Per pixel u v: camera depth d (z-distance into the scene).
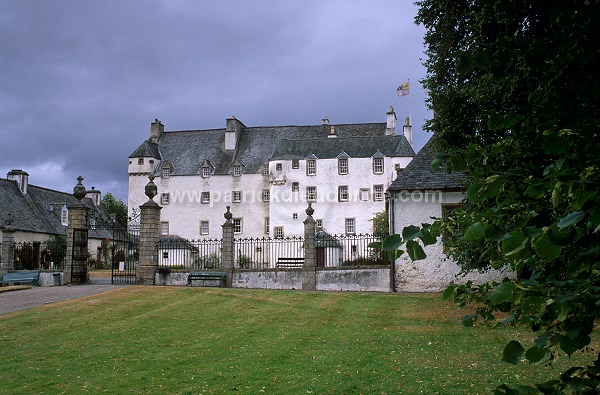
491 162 2.83
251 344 10.57
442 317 13.76
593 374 2.16
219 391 7.40
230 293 18.14
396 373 8.19
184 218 59.97
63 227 49.69
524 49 2.77
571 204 2.01
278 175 56.62
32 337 11.59
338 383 7.67
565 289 2.18
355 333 11.71
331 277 20.42
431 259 19.75
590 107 2.76
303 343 10.62
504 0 6.77
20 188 47.47
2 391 7.62
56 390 7.64
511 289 2.09
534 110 2.90
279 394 7.20
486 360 8.95
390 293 19.00
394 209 20.23
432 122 14.97
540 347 2.10
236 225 58.81
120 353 9.91
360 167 55.19
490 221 2.45
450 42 14.17
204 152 62.75
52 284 22.47
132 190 61.22
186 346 10.47
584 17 2.54
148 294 17.97
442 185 19.70
